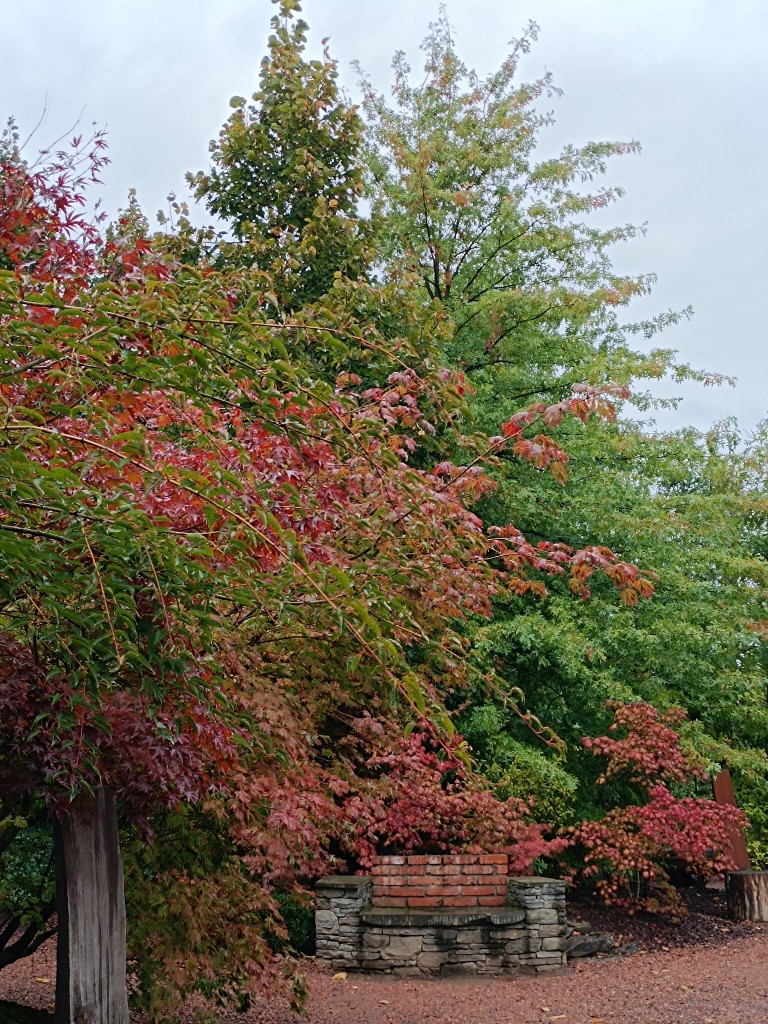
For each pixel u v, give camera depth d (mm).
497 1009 6438
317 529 3270
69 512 2258
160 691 2818
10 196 3535
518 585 5203
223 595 2916
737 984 7004
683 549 11383
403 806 8117
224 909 4754
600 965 7770
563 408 4406
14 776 3361
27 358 2520
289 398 2594
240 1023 5773
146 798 3594
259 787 4402
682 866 11398
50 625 2697
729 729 12211
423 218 11781
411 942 7488
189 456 3158
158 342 2432
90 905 3627
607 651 9914
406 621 3248
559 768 9430
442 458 9391
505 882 8062
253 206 10445
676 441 12008
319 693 5609
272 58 10586
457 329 11430
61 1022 3584
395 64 12648
